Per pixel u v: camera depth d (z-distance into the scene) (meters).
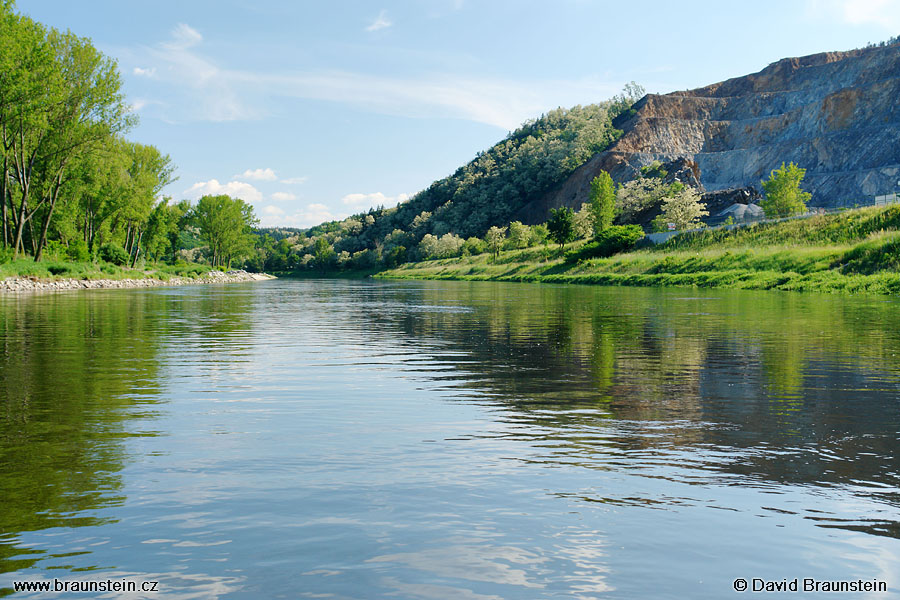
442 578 3.26
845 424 6.48
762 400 7.73
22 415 6.88
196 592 3.13
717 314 22.08
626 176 164.38
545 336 15.43
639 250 80.12
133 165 73.50
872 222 51.47
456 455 5.39
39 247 56.91
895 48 190.88
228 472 4.92
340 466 5.08
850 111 167.88
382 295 42.22
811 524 3.94
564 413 7.06
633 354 12.05
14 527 3.85
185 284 72.31
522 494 4.45
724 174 174.00
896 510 4.16
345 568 3.37
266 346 13.60
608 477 4.82
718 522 3.97
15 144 51.06
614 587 3.18
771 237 61.62
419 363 11.03
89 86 51.84
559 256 99.56
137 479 4.74
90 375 9.66
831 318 19.91
